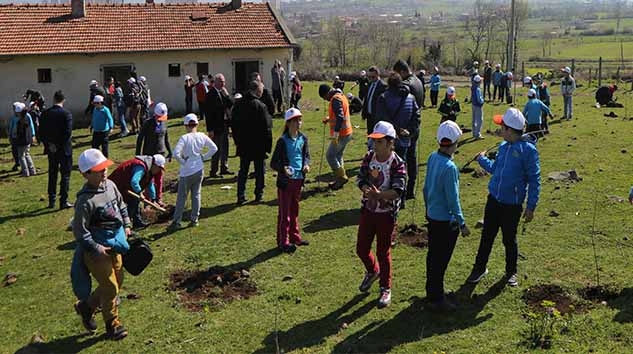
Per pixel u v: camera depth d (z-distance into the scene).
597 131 21.28
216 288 9.02
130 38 29.98
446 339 7.34
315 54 61.53
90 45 28.98
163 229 11.67
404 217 11.73
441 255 7.86
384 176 7.93
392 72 11.80
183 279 9.37
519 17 69.12
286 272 9.48
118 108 22.89
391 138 7.86
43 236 12.00
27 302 8.98
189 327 7.92
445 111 19.94
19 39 28.38
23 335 7.98
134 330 7.90
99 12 31.16
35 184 16.39
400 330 7.60
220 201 13.51
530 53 68.19
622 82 40.75
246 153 13.01
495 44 67.62
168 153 14.82
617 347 7.02
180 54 30.28
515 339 7.28
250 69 31.56
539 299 8.26
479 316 7.87
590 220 11.32
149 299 8.74
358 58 60.12
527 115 19.62
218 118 15.50
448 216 7.76
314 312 8.16
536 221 11.34
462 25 118.00
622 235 10.50
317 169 16.34
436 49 57.03
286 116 10.09
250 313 8.20
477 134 20.20
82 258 7.54
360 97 28.67
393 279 9.00
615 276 8.84
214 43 30.70
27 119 17.14
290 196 10.26
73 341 7.73
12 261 10.70
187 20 31.83
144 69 29.91
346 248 10.38
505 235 8.51
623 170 15.35
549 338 7.22
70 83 28.83
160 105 13.73
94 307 7.74
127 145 21.31
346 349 7.22
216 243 10.83
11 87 27.98
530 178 8.25
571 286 8.57
